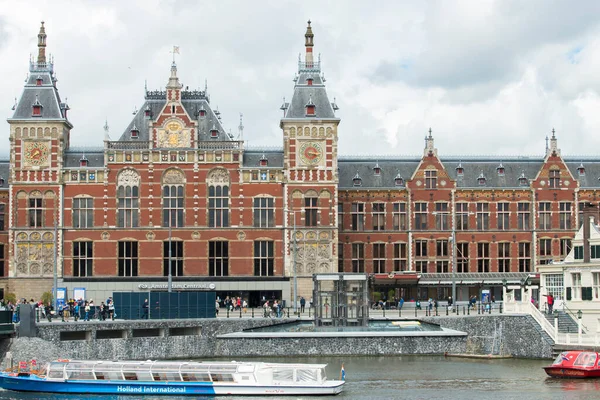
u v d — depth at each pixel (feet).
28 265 341.82
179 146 346.13
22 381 208.44
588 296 267.18
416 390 206.69
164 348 256.32
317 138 347.77
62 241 342.85
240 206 345.51
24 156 344.28
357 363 245.04
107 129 345.72
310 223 346.33
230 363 207.21
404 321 274.77
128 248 343.46
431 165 372.99
